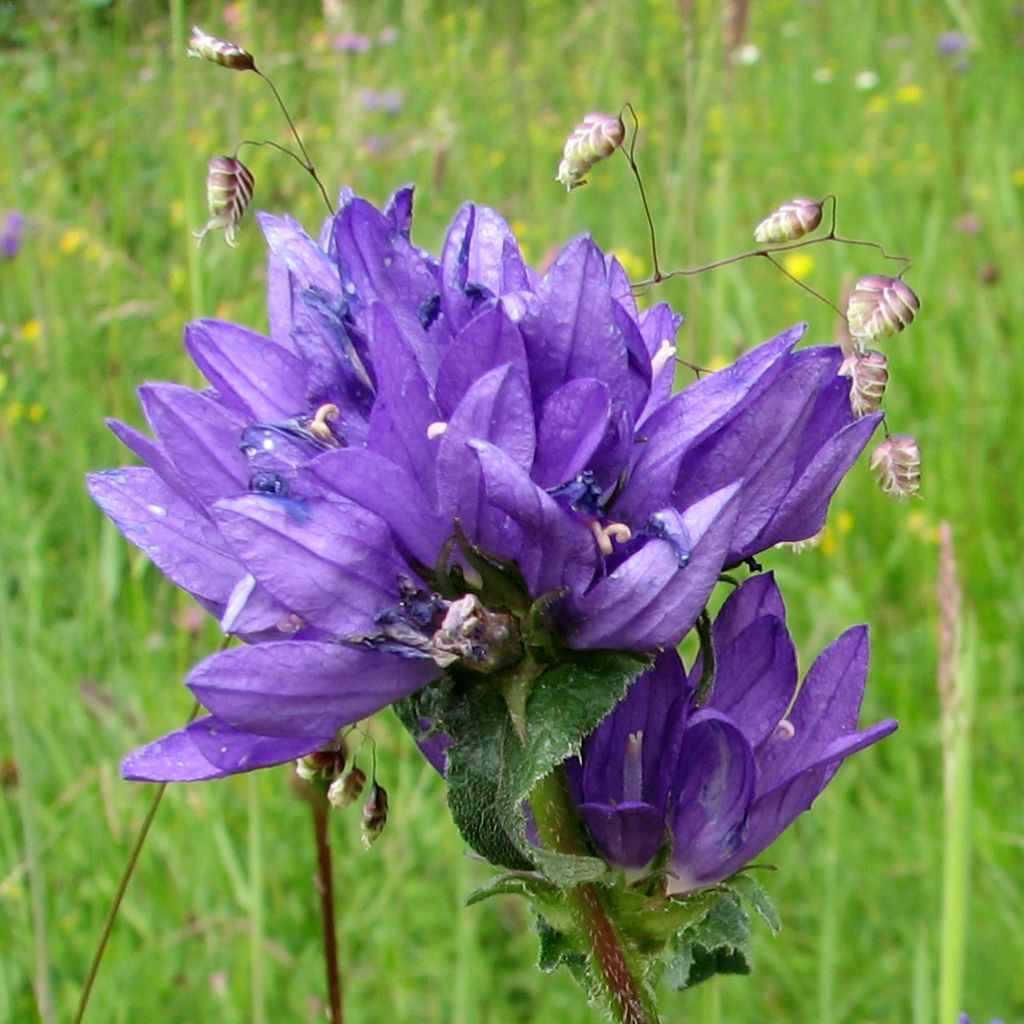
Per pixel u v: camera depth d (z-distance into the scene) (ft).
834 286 1.19
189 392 0.34
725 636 0.37
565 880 0.31
